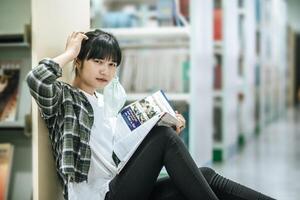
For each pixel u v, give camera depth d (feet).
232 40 15.67
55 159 5.89
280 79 33.76
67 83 6.19
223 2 14.33
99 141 5.76
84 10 6.97
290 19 47.50
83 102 5.71
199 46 11.32
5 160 6.98
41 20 5.88
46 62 5.31
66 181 5.62
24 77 7.07
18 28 7.09
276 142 19.70
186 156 5.65
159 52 11.73
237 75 16.90
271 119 29.48
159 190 6.01
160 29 10.91
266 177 12.23
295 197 10.17
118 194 5.66
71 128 5.50
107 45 5.74
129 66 11.76
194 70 10.85
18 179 7.16
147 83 11.57
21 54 7.17
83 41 5.82
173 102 11.33
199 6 11.27
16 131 7.21
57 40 6.24
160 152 5.70
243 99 18.74
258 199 5.89
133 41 12.02
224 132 14.64
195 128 10.89
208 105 12.69
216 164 14.11
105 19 12.30
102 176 5.77
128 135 5.72
